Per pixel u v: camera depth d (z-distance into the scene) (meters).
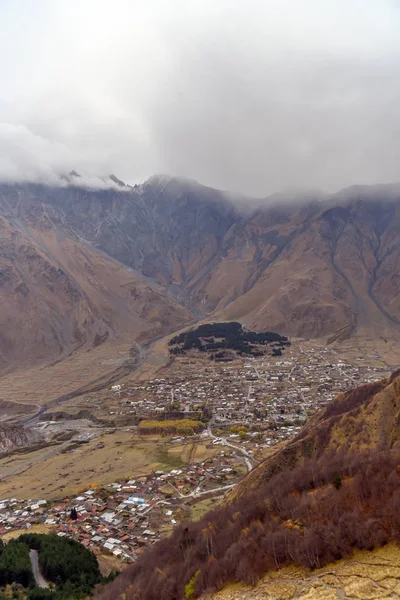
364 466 57.47
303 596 37.44
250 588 42.03
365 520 43.56
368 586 35.91
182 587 49.59
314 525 46.00
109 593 59.09
